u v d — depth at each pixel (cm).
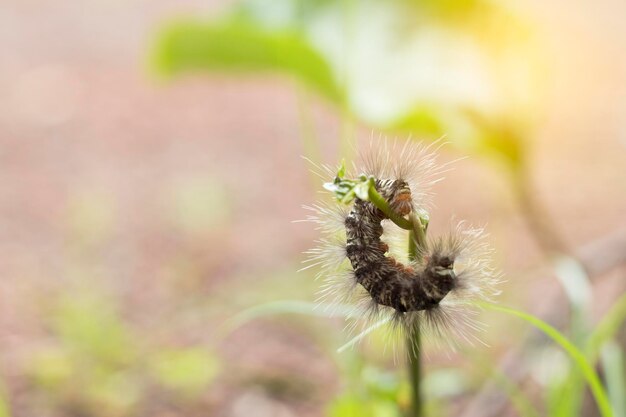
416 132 52
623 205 85
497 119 52
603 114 105
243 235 86
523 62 53
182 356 64
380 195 35
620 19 120
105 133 112
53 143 109
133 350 65
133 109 120
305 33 54
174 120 117
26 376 61
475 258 35
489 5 54
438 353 60
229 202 93
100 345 64
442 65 53
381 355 53
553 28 102
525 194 58
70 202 93
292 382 62
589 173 93
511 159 52
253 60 55
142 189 97
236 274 78
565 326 53
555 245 69
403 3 55
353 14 53
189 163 104
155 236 86
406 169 35
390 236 36
